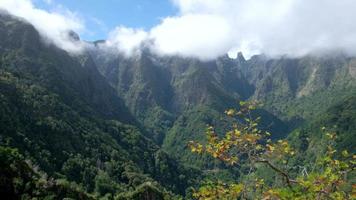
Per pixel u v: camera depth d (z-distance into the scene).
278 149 20.08
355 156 19.77
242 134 19.78
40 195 101.69
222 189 20.77
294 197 18.16
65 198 104.19
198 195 21.38
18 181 100.94
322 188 18.16
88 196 115.50
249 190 19.75
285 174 18.72
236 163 19.45
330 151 20.16
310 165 20.36
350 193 18.09
